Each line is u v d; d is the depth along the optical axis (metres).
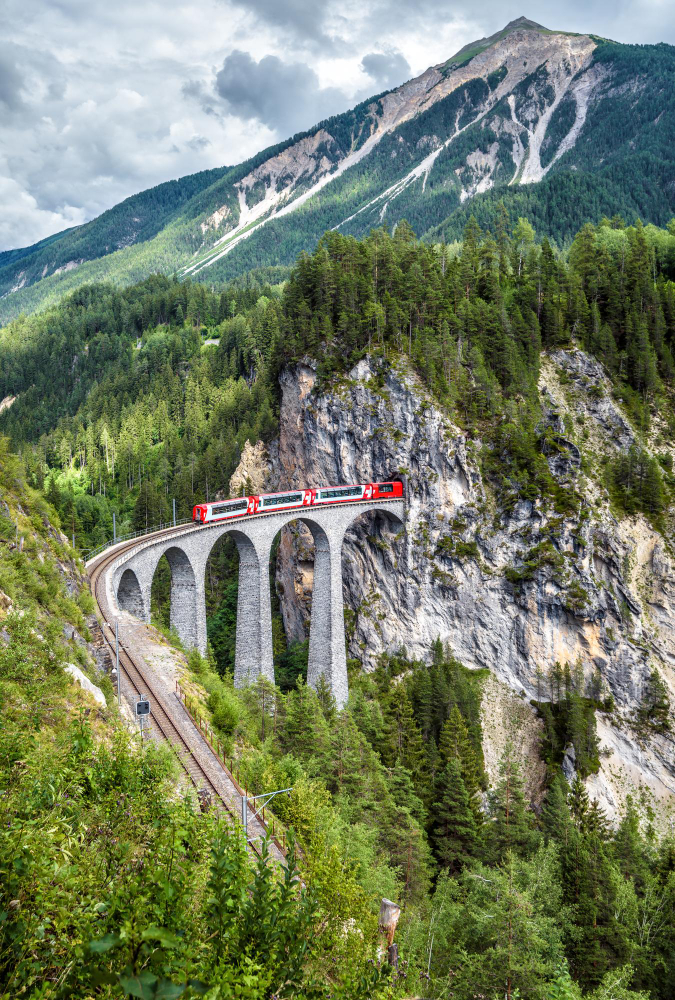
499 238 170.50
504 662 114.25
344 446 125.81
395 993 15.53
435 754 88.31
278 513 97.75
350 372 126.12
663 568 112.44
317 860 31.31
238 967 10.89
